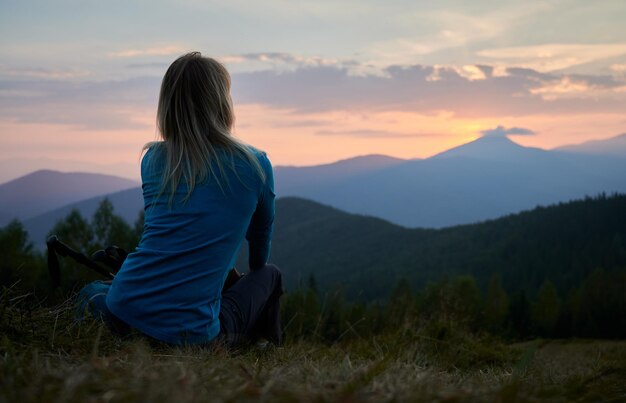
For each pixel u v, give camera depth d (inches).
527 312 2947.8
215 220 115.3
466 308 261.9
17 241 1088.8
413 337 214.1
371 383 71.6
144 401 53.9
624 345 274.5
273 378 71.4
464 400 60.2
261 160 123.0
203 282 114.2
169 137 121.3
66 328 108.9
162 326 110.7
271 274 138.6
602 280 3139.8
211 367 79.7
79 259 134.2
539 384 80.4
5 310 107.0
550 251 6560.0
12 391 59.0
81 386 58.4
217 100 121.8
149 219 119.0
